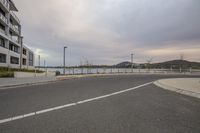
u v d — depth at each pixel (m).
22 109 7.27
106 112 6.85
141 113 6.71
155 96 10.85
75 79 27.03
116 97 10.41
